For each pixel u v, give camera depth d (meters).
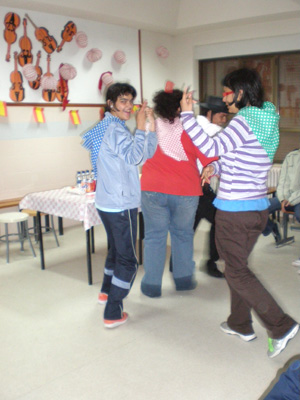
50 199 3.55
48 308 3.04
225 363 2.32
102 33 5.37
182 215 3.00
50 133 5.00
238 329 2.54
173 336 2.62
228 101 2.22
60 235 4.93
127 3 5.02
